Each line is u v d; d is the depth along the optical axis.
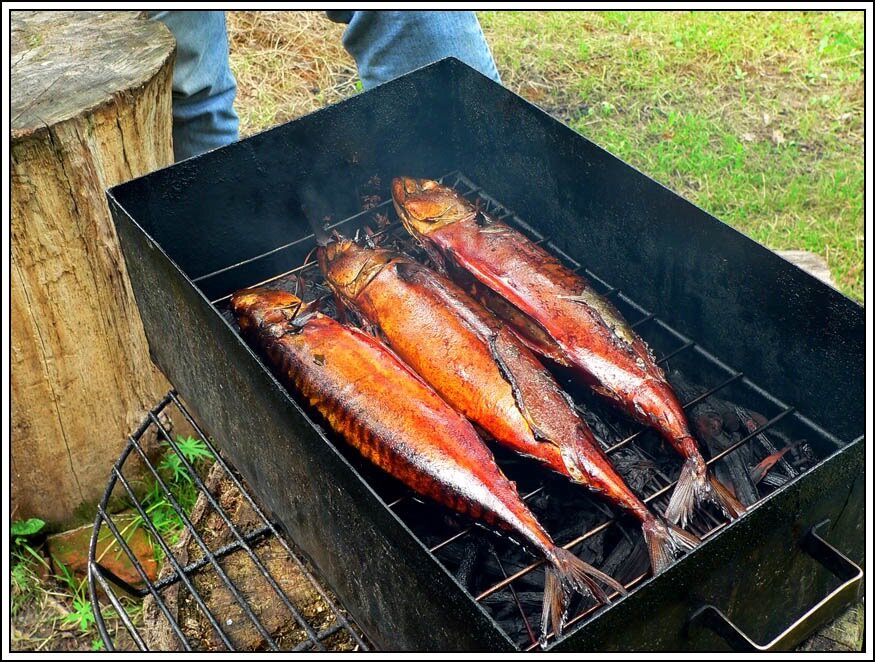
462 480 0.59
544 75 1.58
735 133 1.46
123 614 0.67
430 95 0.86
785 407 0.70
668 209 0.72
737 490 0.64
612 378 0.67
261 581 0.72
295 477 0.62
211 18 1.00
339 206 0.87
